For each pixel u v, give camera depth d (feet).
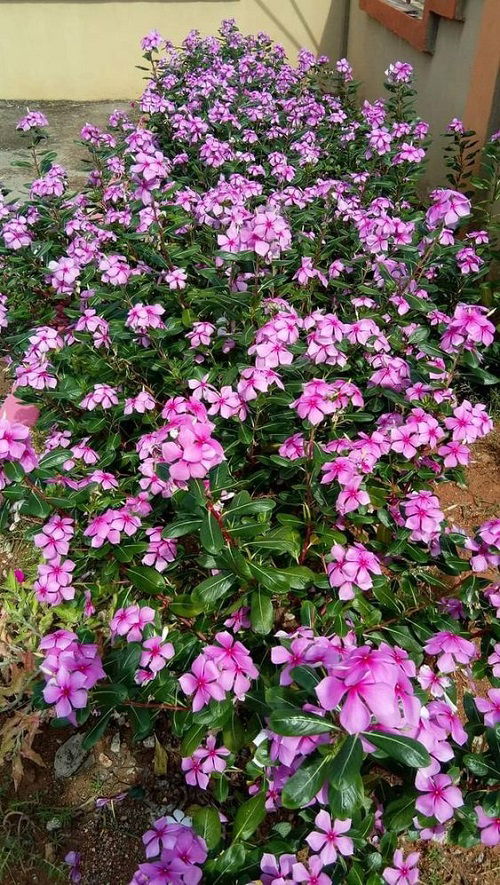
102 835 2.23
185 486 1.87
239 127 5.59
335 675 1.30
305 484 2.38
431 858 2.12
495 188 4.40
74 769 2.38
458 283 3.78
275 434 2.59
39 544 2.13
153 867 1.54
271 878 1.61
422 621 2.09
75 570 2.34
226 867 1.63
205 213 3.63
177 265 3.59
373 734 1.35
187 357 3.01
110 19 9.83
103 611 2.58
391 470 2.62
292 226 3.85
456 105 5.34
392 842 1.71
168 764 2.36
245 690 1.70
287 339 2.43
